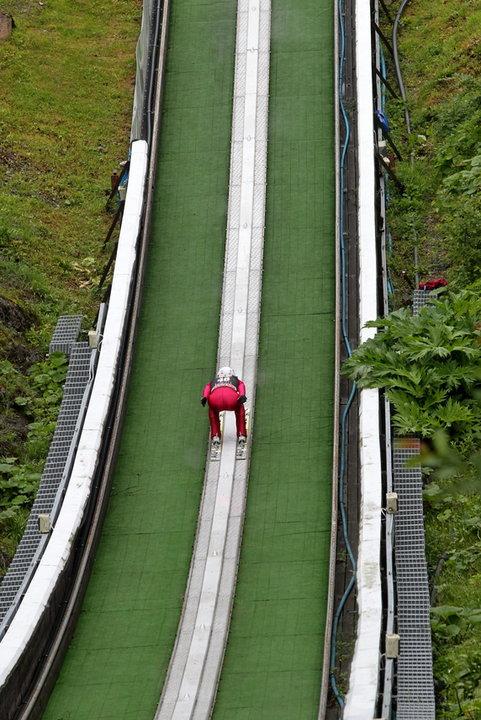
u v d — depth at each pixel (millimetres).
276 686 32938
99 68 71438
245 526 38312
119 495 39969
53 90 68875
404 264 53000
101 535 38688
